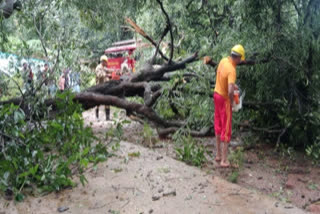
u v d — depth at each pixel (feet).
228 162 14.47
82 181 10.82
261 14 16.89
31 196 10.58
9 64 14.93
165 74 23.25
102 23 22.63
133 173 12.66
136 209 9.80
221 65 14.19
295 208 10.12
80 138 13.16
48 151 14.20
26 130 12.99
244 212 9.71
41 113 15.02
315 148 16.55
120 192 10.96
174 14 22.58
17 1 17.37
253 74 18.19
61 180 10.79
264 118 19.29
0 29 16.46
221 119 14.32
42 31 17.17
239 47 13.79
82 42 17.90
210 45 19.34
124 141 17.47
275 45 16.78
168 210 9.74
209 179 12.37
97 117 26.66
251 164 15.11
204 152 16.39
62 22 18.13
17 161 11.15
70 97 14.97
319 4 17.06
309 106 17.40
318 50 16.58
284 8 17.46
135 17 23.52
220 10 20.63
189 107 19.19
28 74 14.94
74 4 20.68
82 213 9.55
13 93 17.37
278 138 17.25
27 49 14.98
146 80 21.40
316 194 11.82
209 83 18.39
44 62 16.28
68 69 17.52
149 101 19.04
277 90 17.94
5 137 12.55
